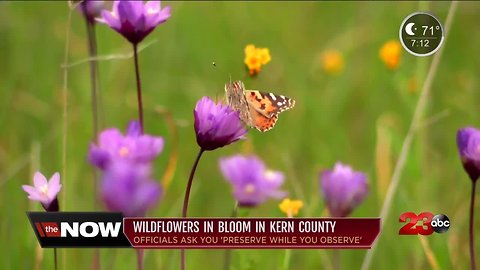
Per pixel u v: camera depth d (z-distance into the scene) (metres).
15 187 2.02
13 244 1.81
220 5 3.04
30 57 2.83
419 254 1.81
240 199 1.41
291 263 1.86
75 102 2.57
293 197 2.13
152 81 2.73
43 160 2.26
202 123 1.18
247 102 1.25
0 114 2.47
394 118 2.53
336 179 1.32
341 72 2.82
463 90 2.62
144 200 1.01
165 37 2.90
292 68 2.93
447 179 2.25
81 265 1.73
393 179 1.76
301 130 2.57
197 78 2.82
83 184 2.13
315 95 2.75
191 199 2.12
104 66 2.54
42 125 2.49
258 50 1.62
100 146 1.14
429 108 2.47
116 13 1.33
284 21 3.10
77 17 2.97
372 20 2.99
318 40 3.08
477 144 1.30
